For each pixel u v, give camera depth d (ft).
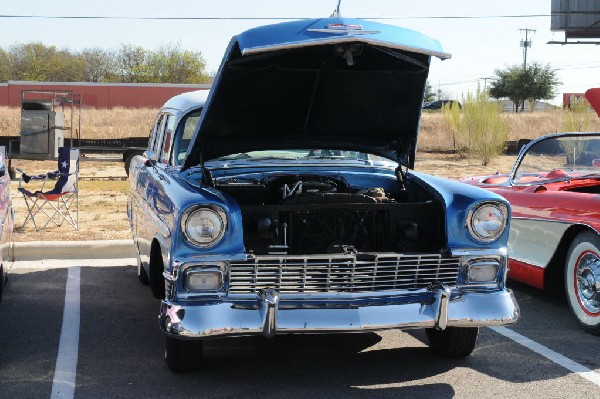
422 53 13.65
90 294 21.15
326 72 14.89
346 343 16.88
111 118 120.47
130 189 21.98
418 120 16.37
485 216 14.02
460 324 13.65
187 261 12.88
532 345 16.89
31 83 153.58
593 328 17.63
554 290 22.43
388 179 17.17
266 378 14.52
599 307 17.54
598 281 17.54
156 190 15.93
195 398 13.44
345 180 16.99
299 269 13.15
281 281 13.15
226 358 15.72
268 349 16.37
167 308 12.96
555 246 19.13
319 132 16.96
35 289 21.65
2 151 20.59
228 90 14.76
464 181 24.64
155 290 16.65
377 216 14.60
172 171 16.58
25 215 33.32
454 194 14.53
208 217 12.92
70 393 13.66
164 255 13.93
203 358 15.71
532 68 224.12
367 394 13.71
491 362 15.65
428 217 14.56
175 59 269.85
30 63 278.05
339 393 13.75
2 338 16.99
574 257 18.35
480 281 14.06
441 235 14.33
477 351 16.42
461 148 79.30
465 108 77.25
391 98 15.88
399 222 14.52
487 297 13.93
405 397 13.58
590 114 79.56
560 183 20.92
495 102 76.79
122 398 13.43
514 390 14.02
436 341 15.92
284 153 17.80
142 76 268.41
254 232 13.91
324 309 13.08
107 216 33.63
